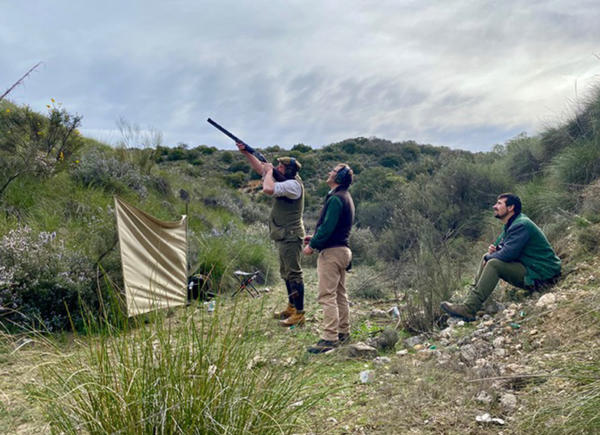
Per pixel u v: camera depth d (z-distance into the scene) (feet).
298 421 7.57
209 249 24.93
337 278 13.57
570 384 8.45
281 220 16.84
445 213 31.27
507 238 15.31
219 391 6.05
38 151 27.94
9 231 18.61
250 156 17.92
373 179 52.54
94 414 5.86
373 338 14.33
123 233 16.83
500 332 12.59
